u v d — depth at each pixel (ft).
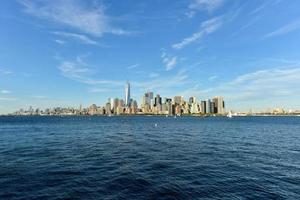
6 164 106.22
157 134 281.13
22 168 98.48
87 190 70.54
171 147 167.12
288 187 74.79
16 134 269.85
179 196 66.03
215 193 68.85
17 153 137.69
